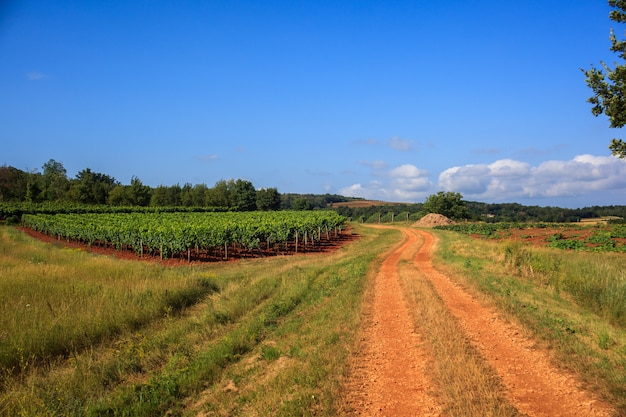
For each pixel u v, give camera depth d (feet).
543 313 33.73
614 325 31.17
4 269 51.70
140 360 28.66
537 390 20.10
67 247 114.62
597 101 50.26
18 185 287.89
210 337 33.86
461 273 53.57
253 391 22.35
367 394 20.63
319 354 26.11
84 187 296.51
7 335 29.50
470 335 28.73
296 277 57.67
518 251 60.54
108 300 38.93
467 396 19.27
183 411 21.86
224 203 339.98
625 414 17.38
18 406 21.25
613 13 47.96
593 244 88.22
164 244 93.30
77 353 29.50
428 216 219.41
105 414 21.34
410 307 37.60
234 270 77.71
